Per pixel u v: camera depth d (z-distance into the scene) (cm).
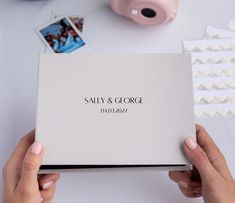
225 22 74
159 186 62
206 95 67
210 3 76
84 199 61
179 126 50
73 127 50
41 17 75
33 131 59
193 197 60
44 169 50
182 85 51
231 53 70
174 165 50
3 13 75
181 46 72
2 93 69
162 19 69
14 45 73
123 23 74
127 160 49
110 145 50
